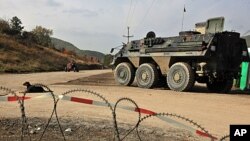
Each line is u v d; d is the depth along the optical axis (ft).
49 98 37.78
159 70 58.65
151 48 58.34
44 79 74.90
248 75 61.57
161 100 40.70
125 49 64.03
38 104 33.91
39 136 22.12
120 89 53.01
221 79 54.19
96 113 30.19
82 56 303.68
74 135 22.76
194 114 31.91
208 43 50.47
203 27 56.44
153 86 58.08
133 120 27.99
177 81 53.57
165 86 60.34
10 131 23.08
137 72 59.82
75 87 53.83
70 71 144.97
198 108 35.50
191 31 54.85
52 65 171.22
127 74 62.59
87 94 43.55
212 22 53.98
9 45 170.09
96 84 63.10
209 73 52.11
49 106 33.01
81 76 95.40
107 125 25.72
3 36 185.57
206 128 26.20
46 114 29.07
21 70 119.24
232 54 52.90
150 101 39.47
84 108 32.40
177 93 49.57
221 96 47.16
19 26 226.79
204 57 51.06
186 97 44.47
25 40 208.64
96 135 22.90
